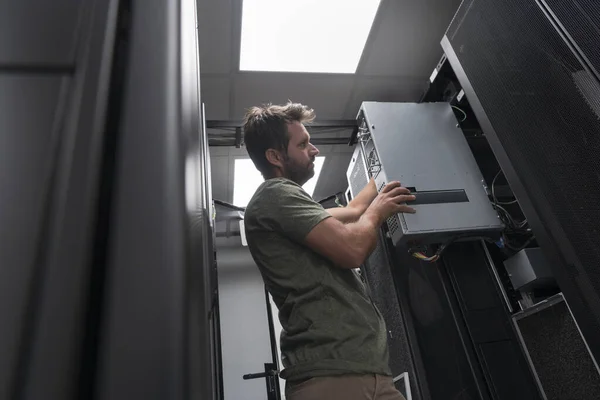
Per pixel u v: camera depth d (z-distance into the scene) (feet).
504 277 5.03
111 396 0.56
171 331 0.60
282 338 2.57
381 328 2.52
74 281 0.64
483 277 5.09
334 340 2.30
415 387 4.83
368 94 9.63
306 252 2.65
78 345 0.60
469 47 3.84
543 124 2.93
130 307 0.62
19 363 0.59
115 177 0.71
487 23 3.51
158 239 0.66
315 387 2.19
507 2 3.19
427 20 7.87
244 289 13.19
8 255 0.64
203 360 0.62
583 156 2.58
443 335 4.87
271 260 2.72
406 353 5.05
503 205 5.30
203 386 0.60
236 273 13.46
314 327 2.36
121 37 0.89
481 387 4.42
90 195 0.70
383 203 3.21
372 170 4.98
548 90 2.84
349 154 11.82
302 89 9.18
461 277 5.06
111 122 0.78
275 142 3.37
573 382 3.97
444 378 4.70
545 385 4.31
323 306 2.45
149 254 0.65
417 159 4.73
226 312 12.61
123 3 0.93
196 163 0.80
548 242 3.03
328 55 8.38
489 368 4.50
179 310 0.62
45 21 0.84
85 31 0.85
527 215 3.23
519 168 3.26
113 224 0.67
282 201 2.75
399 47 8.41
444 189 4.52
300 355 2.34
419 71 9.11
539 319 4.36
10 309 0.62
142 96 0.79
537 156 3.04
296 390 2.28
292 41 7.92
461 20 3.95
